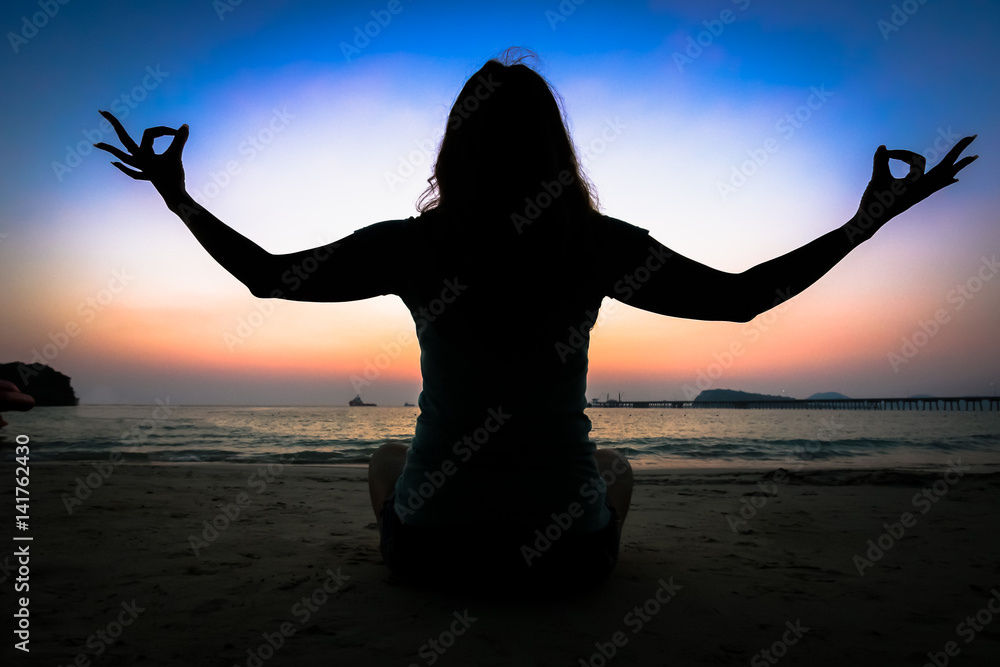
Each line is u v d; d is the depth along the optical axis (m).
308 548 2.38
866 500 4.21
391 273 1.38
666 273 1.32
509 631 1.39
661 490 4.89
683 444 17.08
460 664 1.21
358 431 25.62
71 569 2.00
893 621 1.54
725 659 1.27
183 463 9.41
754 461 11.96
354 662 1.21
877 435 22.84
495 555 1.43
